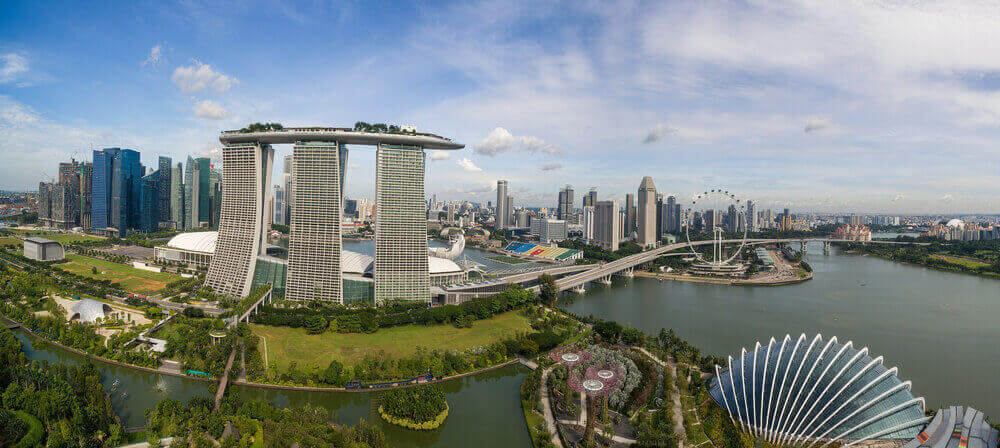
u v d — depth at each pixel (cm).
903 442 18038
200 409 18412
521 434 19925
